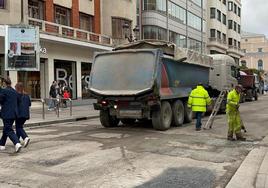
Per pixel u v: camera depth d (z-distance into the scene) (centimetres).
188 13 5688
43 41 2936
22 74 2845
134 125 1708
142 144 1172
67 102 3080
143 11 4503
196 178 782
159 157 977
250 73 4341
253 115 2189
